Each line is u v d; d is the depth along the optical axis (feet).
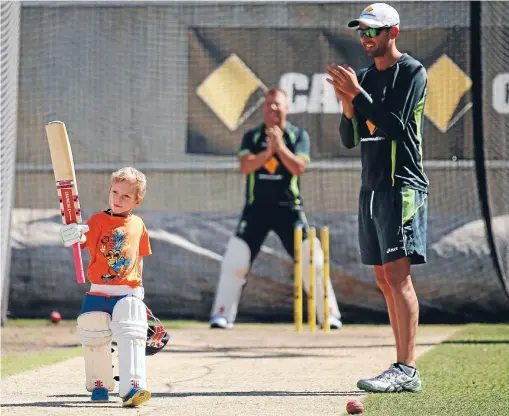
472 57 99.71
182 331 95.61
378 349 78.79
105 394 48.98
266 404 48.80
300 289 91.20
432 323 107.24
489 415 45.14
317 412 46.24
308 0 112.16
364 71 55.31
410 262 53.93
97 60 114.11
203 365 67.10
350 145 55.57
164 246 109.81
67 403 48.52
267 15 112.57
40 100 114.01
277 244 108.99
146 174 112.98
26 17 114.21
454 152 109.91
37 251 110.52
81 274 48.08
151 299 109.60
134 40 113.80
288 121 111.86
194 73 113.09
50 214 112.47
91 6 114.42
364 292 107.76
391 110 52.47
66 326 100.22
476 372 62.49
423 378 59.52
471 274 107.04
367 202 54.44
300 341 85.51
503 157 109.19
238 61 112.68
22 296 110.22
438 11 111.04
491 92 110.01
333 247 108.68
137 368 46.73
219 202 111.96
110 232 47.67
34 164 113.19
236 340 86.33
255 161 98.32
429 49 111.14
